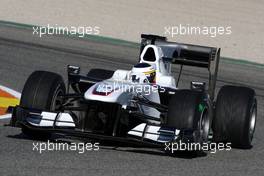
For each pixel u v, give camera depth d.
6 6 82.94
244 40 77.56
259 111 46.31
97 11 84.50
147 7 89.31
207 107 32.81
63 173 26.47
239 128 34.03
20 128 34.91
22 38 65.69
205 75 58.81
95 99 30.69
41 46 62.75
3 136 32.53
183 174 27.98
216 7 93.31
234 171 29.61
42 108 32.03
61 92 33.19
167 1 93.94
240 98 34.28
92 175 26.53
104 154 30.31
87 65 56.66
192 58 36.81
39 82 32.44
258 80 59.81
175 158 30.94
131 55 63.78
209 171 29.03
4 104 41.00
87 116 31.70
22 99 32.22
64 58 58.56
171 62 36.66
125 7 88.19
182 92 31.78
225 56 69.62
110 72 38.03
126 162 29.16
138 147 32.91
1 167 26.66
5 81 47.62
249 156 33.31
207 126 33.25
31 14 79.69
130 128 33.78
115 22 79.75
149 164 29.17
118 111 31.34
